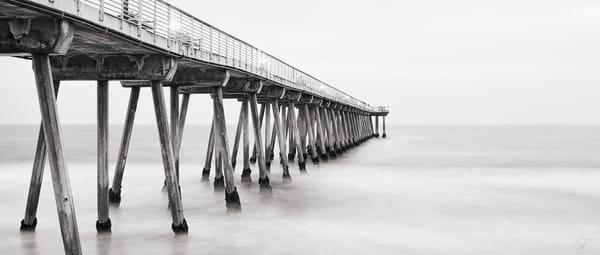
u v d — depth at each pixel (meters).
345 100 39.75
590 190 20.91
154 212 14.73
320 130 31.83
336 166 29.80
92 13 7.62
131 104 14.81
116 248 10.92
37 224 13.02
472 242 12.25
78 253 7.51
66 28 7.33
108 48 9.88
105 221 11.95
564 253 11.41
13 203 16.83
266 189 19.14
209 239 11.91
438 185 22.06
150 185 21.36
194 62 12.43
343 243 11.93
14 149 50.59
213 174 25.55
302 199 17.73
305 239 12.20
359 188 20.75
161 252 10.74
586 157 39.75
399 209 16.22
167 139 11.23
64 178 7.38
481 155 41.44
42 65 7.41
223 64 13.80
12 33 7.26
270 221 14.05
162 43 10.06
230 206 15.36
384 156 38.72
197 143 64.25
